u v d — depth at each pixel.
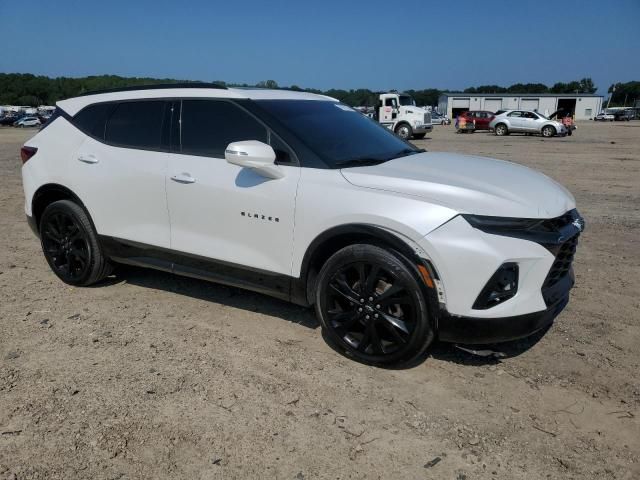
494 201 3.06
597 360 3.49
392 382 3.23
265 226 3.61
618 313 4.19
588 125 48.69
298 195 3.45
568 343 3.72
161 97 4.21
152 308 4.32
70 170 4.53
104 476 2.45
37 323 4.04
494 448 2.65
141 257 4.33
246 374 3.32
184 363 3.45
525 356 3.54
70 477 2.45
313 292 3.65
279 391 3.13
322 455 2.60
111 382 3.21
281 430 2.78
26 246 6.13
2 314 4.20
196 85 4.13
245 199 3.66
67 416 2.88
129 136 4.30
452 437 2.74
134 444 2.67
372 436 2.74
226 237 3.82
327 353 3.59
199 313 4.23
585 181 10.92
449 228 3.01
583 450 2.64
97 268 4.63
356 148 3.81
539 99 76.94
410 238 3.07
